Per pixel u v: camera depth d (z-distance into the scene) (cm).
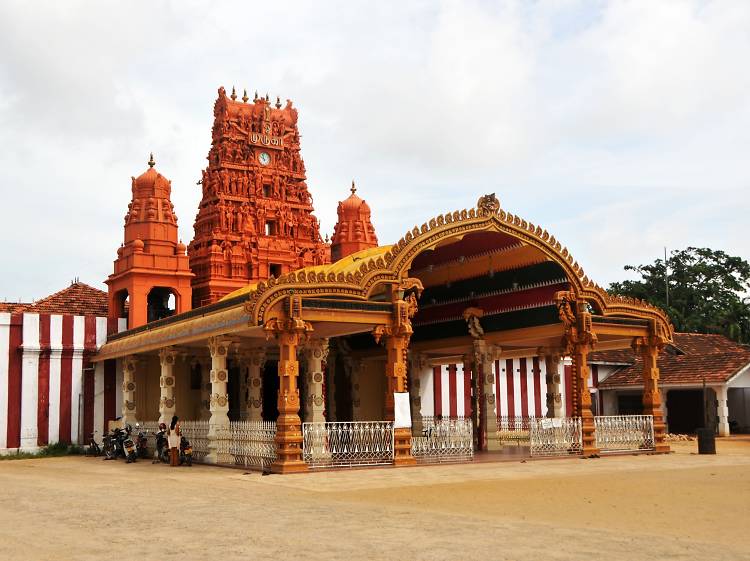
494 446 2564
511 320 2536
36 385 2877
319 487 1513
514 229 2253
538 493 1390
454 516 1109
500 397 3522
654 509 1183
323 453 1936
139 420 2897
